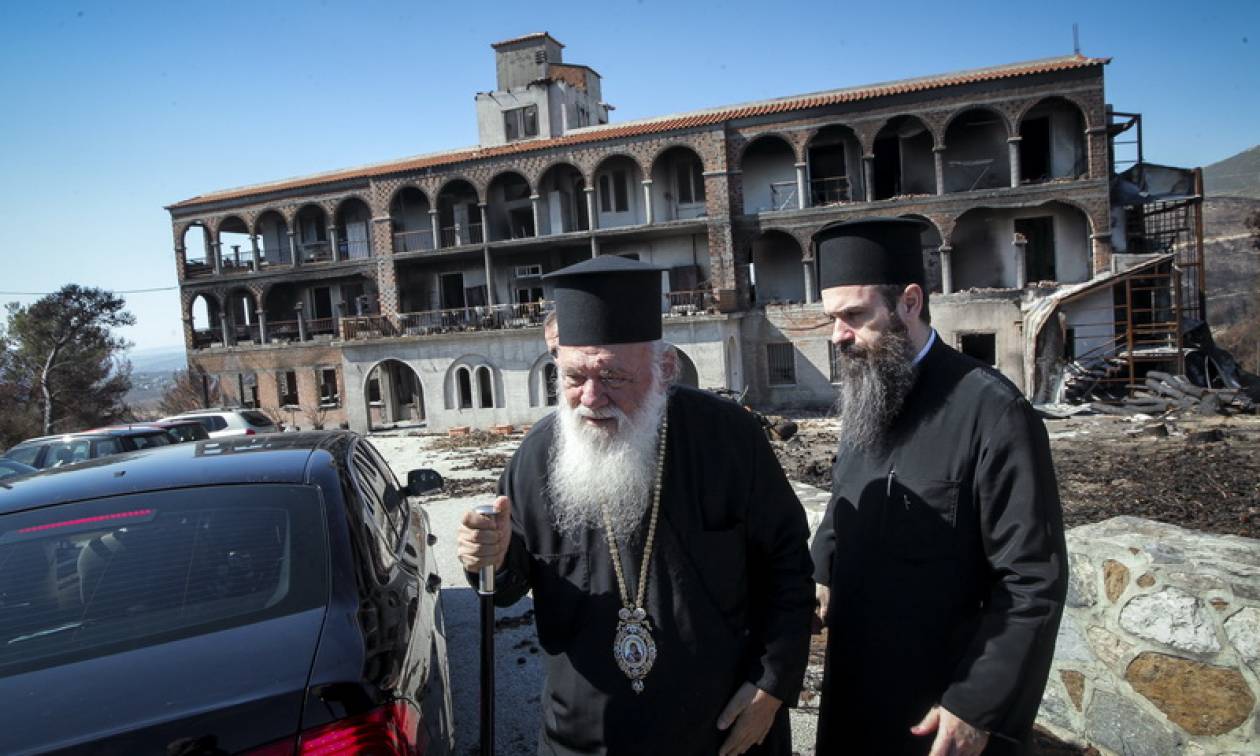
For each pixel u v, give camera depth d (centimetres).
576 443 210
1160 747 276
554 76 3384
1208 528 659
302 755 184
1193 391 1777
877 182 2756
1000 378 204
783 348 2695
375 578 259
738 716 206
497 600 219
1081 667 305
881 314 214
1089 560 301
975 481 198
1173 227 2895
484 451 1916
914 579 207
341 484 295
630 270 204
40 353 3675
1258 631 248
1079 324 2188
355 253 3291
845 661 224
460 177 2964
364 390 2875
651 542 209
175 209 3394
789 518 223
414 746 212
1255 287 5472
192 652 210
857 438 219
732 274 2675
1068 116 2523
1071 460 1077
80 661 210
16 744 178
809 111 2611
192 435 1474
